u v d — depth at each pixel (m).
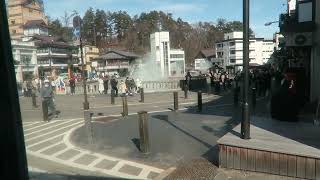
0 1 1.86
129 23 123.81
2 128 1.86
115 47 113.12
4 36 1.87
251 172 6.84
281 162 6.50
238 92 22.23
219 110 18.55
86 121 11.12
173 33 127.06
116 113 18.73
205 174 6.92
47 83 18.69
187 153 9.28
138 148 10.15
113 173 7.79
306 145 6.70
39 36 54.03
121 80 33.00
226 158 7.14
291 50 24.28
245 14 7.33
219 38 134.62
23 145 1.92
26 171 1.92
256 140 7.16
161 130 12.84
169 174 7.17
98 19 117.38
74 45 64.94
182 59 75.81
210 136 11.43
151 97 28.20
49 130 13.91
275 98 9.45
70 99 28.88
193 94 30.36
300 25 17.59
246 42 7.36
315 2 17.16
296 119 9.31
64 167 8.34
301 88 15.99
